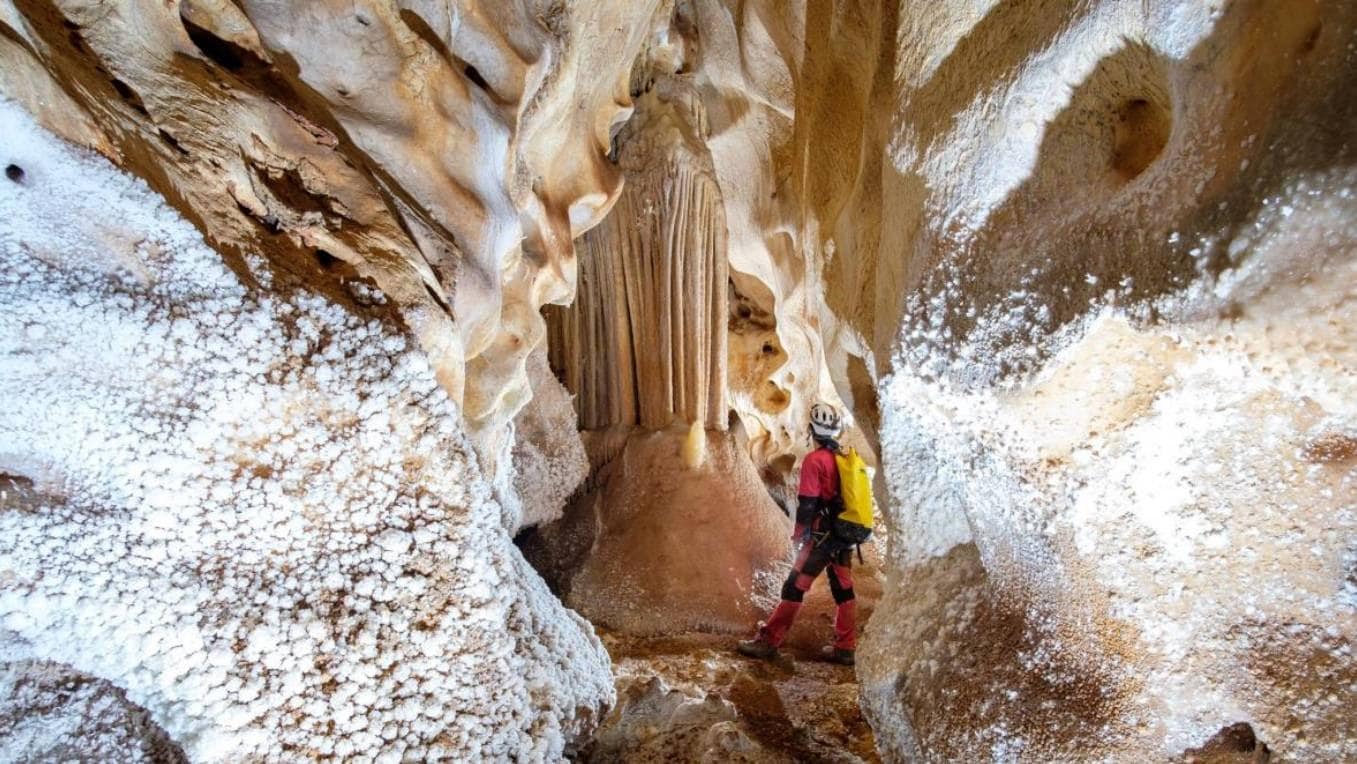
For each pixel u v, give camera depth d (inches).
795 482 232.1
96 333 57.6
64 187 55.4
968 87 80.4
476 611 72.9
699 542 180.7
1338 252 50.9
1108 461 68.8
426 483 72.5
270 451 65.4
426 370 72.6
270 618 64.3
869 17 115.0
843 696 131.0
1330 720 60.5
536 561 189.5
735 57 168.1
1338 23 51.3
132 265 59.6
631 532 183.2
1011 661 79.5
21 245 56.4
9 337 55.2
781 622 148.6
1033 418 70.7
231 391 62.8
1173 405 64.1
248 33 79.7
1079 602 73.9
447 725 69.4
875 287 104.6
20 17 56.4
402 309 74.9
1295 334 53.9
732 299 224.7
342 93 88.1
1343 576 61.3
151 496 61.2
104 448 59.6
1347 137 50.3
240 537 64.5
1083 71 70.4
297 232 72.6
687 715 109.7
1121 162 71.6
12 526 57.1
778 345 218.7
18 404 56.7
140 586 60.7
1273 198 53.2
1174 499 66.9
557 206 133.9
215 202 66.3
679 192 184.5
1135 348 63.9
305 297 67.7
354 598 67.8
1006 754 76.4
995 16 79.3
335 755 64.8
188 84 69.8
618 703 109.1
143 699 62.1
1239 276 55.2
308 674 65.1
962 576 93.1
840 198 128.3
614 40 133.4
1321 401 55.7
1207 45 60.0
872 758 110.3
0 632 58.2
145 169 59.9
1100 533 71.1
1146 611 69.6
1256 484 63.0
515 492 158.9
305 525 66.9
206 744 61.6
